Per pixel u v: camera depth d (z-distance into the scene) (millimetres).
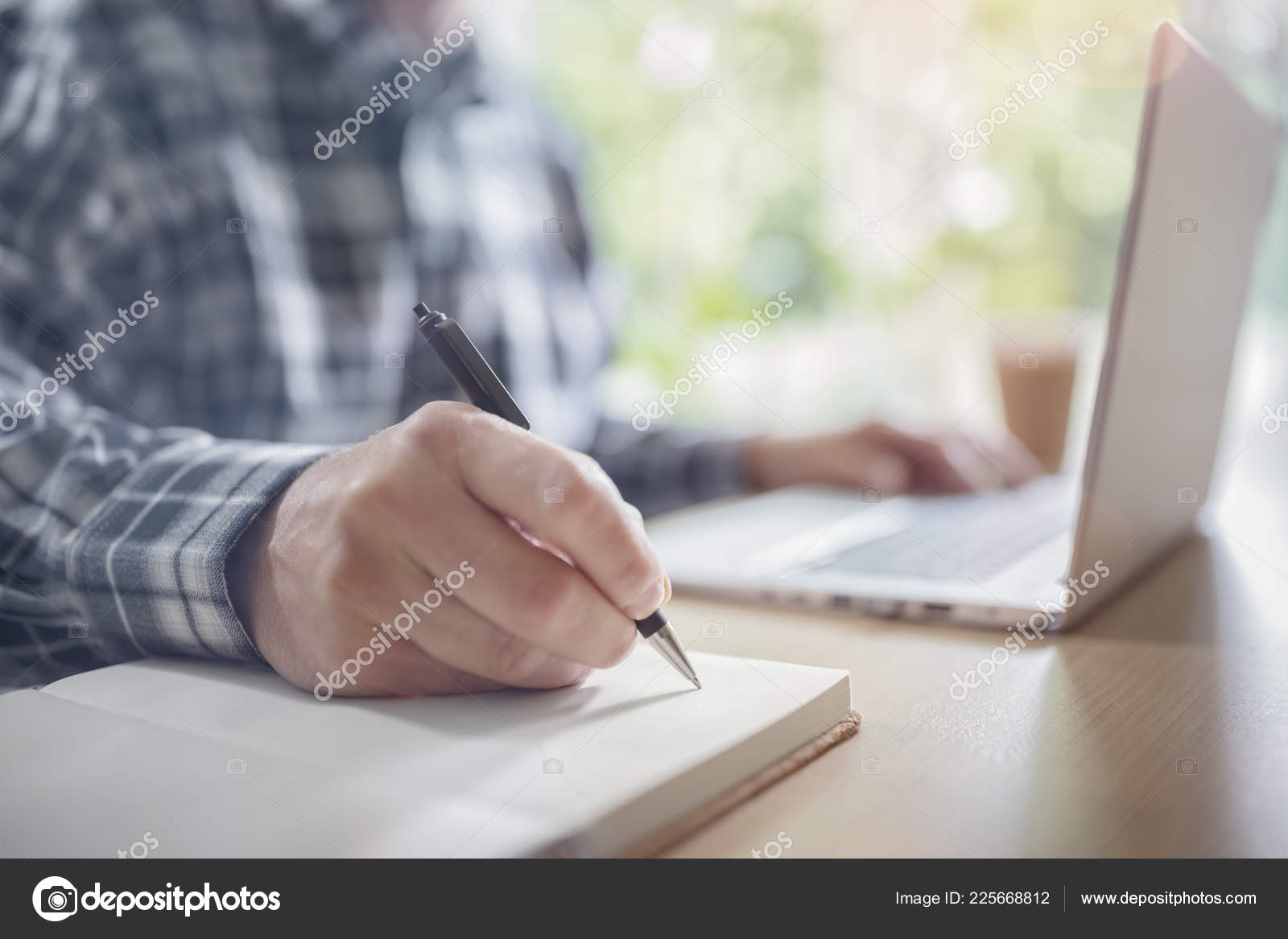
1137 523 609
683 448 921
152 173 825
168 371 826
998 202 2211
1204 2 1642
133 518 455
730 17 2543
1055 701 407
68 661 481
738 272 2568
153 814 283
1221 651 478
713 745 316
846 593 547
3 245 697
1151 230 508
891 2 2424
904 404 1612
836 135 2557
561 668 386
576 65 2496
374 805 284
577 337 1254
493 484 371
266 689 396
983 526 701
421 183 1083
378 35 1060
